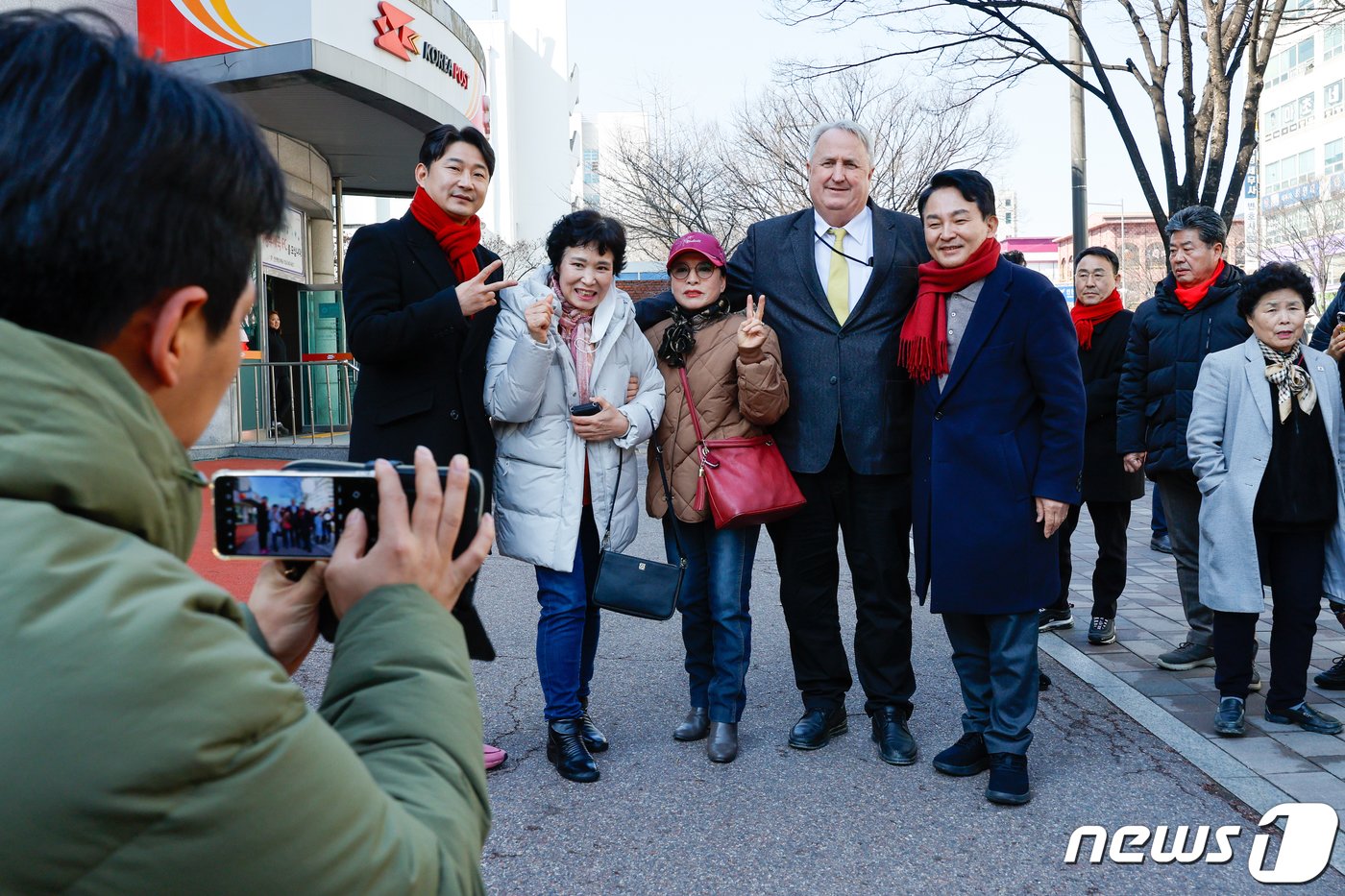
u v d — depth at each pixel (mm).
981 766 3525
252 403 14141
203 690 645
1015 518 3332
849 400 3707
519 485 3592
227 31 12312
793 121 18656
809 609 3846
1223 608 3840
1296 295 3836
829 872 2814
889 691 3732
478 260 3785
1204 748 3723
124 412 691
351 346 3357
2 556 628
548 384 3562
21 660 616
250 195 788
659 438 3900
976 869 2824
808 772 3547
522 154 67000
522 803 3287
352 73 12859
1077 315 5285
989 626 3414
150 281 729
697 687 3941
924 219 3541
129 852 627
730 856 2914
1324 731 3826
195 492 774
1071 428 3326
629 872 2818
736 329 3830
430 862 744
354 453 3420
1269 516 3832
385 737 820
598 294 3674
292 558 977
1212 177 10266
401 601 882
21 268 695
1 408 653
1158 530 7703
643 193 21391
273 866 660
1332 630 5398
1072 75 10430
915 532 3572
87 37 747
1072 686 4527
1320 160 50781
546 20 67375
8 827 609
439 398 3406
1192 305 4715
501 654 5023
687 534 3879
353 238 3473
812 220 3941
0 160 695
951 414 3457
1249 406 3881
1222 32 10086
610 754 3730
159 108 735
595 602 3543
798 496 3670
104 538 669
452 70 15867
